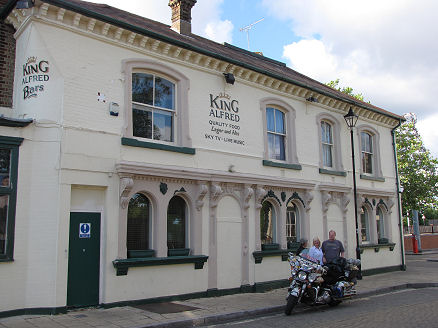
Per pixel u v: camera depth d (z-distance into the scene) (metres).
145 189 10.34
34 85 9.28
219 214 11.93
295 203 14.60
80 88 9.62
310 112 15.56
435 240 33.03
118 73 10.33
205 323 8.60
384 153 19.16
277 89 14.35
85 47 9.84
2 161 8.85
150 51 11.03
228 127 12.62
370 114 18.34
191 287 10.95
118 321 8.11
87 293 9.24
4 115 9.52
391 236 18.59
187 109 11.59
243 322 8.78
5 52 9.95
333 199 15.78
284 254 13.49
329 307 10.48
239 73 13.06
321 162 15.60
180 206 11.41
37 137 9.12
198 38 15.64
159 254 10.41
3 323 7.88
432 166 31.02
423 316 8.96
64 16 9.56
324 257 11.14
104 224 9.62
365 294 12.45
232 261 12.06
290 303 9.41
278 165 13.80
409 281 14.86
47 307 8.59
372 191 17.52
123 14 13.09
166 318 8.44
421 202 31.67
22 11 9.43
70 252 9.13
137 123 10.73
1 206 8.73
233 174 12.10
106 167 9.72
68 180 9.09
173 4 15.44
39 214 8.88
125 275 9.67
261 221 13.41
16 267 8.60
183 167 11.18
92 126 9.66
